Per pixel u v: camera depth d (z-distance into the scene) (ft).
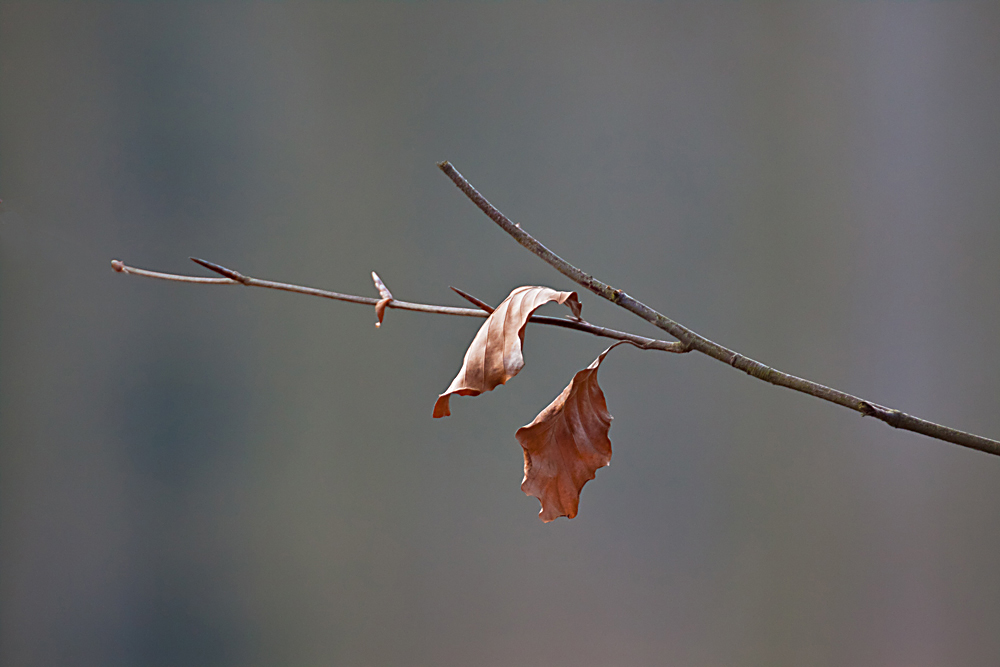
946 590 10.16
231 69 10.54
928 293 10.34
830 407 10.41
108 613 10.09
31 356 10.05
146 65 10.38
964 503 10.16
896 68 10.39
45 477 10.06
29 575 10.01
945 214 10.32
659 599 10.39
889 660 10.19
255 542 10.31
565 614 10.38
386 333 10.60
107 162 10.26
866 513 10.31
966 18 10.26
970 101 10.28
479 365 6.75
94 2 10.21
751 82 10.59
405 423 10.53
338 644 10.28
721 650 10.30
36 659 9.98
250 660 10.21
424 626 10.34
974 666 10.02
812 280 10.50
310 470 10.43
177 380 10.33
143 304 10.30
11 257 9.96
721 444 10.50
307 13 10.62
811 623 10.30
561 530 10.48
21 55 10.04
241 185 10.54
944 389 10.28
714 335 10.55
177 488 10.28
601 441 6.82
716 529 10.44
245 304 10.47
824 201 10.50
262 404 10.44
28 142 10.03
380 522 10.44
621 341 6.79
